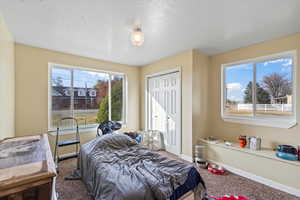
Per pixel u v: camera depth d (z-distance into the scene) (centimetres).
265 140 246
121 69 390
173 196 123
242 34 222
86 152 205
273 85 243
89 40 242
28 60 260
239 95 287
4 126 187
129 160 171
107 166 157
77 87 324
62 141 288
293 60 221
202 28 204
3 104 183
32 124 264
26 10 160
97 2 148
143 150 207
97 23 189
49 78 285
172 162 165
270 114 246
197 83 297
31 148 136
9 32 208
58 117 298
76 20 182
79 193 184
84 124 334
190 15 172
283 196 182
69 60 306
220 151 263
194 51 289
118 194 114
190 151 289
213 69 322
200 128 303
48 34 219
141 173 139
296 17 175
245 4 152
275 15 172
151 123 395
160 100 367
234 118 287
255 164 220
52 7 156
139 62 379
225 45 267
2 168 89
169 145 342
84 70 335
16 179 75
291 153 193
